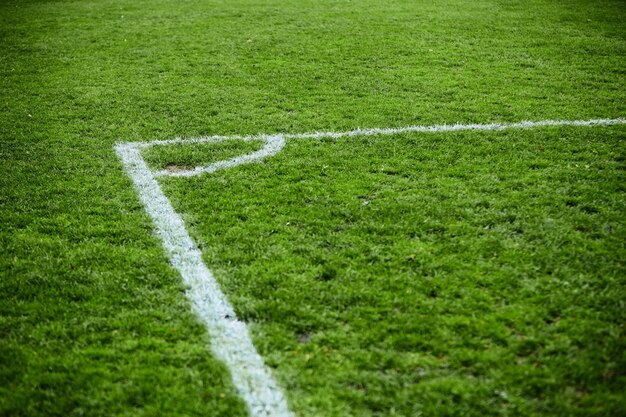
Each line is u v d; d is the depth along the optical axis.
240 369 3.34
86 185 5.69
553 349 3.41
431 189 5.52
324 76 9.35
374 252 4.45
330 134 7.00
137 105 8.10
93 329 3.66
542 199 5.25
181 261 4.41
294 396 3.13
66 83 9.09
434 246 4.54
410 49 10.83
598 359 3.33
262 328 3.67
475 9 14.22
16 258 4.43
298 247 4.54
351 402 3.08
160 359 3.40
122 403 3.10
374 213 5.06
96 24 13.27
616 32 11.75
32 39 11.91
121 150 6.58
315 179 5.79
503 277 4.11
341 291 3.99
